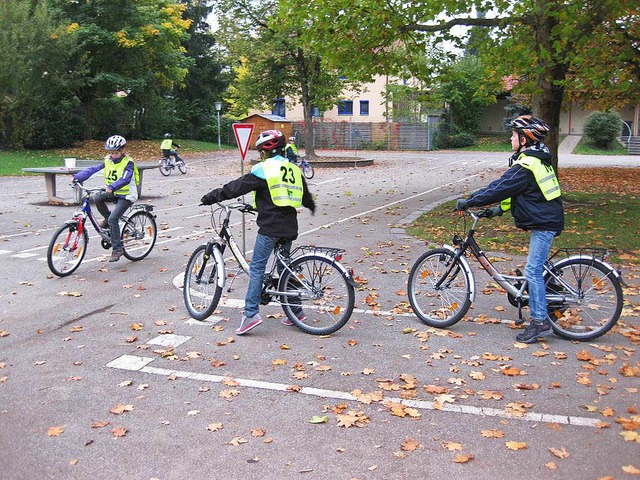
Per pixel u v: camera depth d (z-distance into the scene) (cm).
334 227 1185
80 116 3728
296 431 407
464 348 555
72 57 3288
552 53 1158
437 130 4588
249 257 930
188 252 973
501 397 452
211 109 4966
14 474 359
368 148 4647
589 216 1200
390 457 373
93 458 376
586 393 459
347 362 525
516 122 562
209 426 411
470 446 385
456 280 605
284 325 623
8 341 581
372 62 1282
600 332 565
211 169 2781
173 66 3875
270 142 577
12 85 2984
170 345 568
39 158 2964
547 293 574
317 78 3008
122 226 884
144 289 759
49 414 434
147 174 2511
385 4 1162
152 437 401
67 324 630
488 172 2559
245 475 356
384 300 705
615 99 2175
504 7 1081
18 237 1096
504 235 1044
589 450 378
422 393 463
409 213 1356
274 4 2733
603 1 1026
